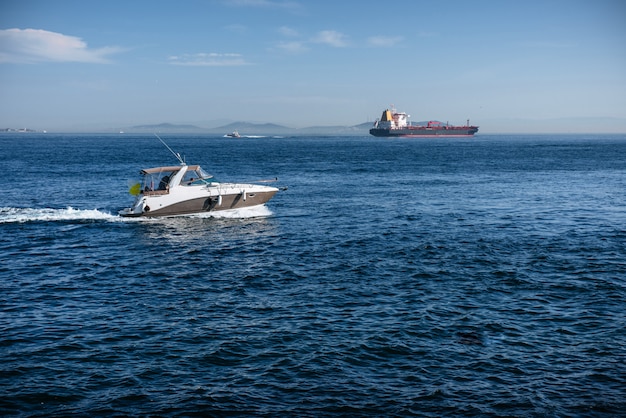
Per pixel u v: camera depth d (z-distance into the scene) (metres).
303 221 34.97
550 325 17.09
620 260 24.66
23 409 12.34
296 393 13.12
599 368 14.28
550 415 12.22
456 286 21.02
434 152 137.25
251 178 64.31
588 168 82.44
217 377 13.88
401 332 16.59
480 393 13.14
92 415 12.15
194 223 33.94
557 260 24.70
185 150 149.50
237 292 20.56
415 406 12.59
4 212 37.16
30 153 121.56
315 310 18.53
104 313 18.33
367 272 23.03
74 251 27.09
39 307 18.91
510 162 97.00
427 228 32.53
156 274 23.09
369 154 126.44
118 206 42.00
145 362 14.66
